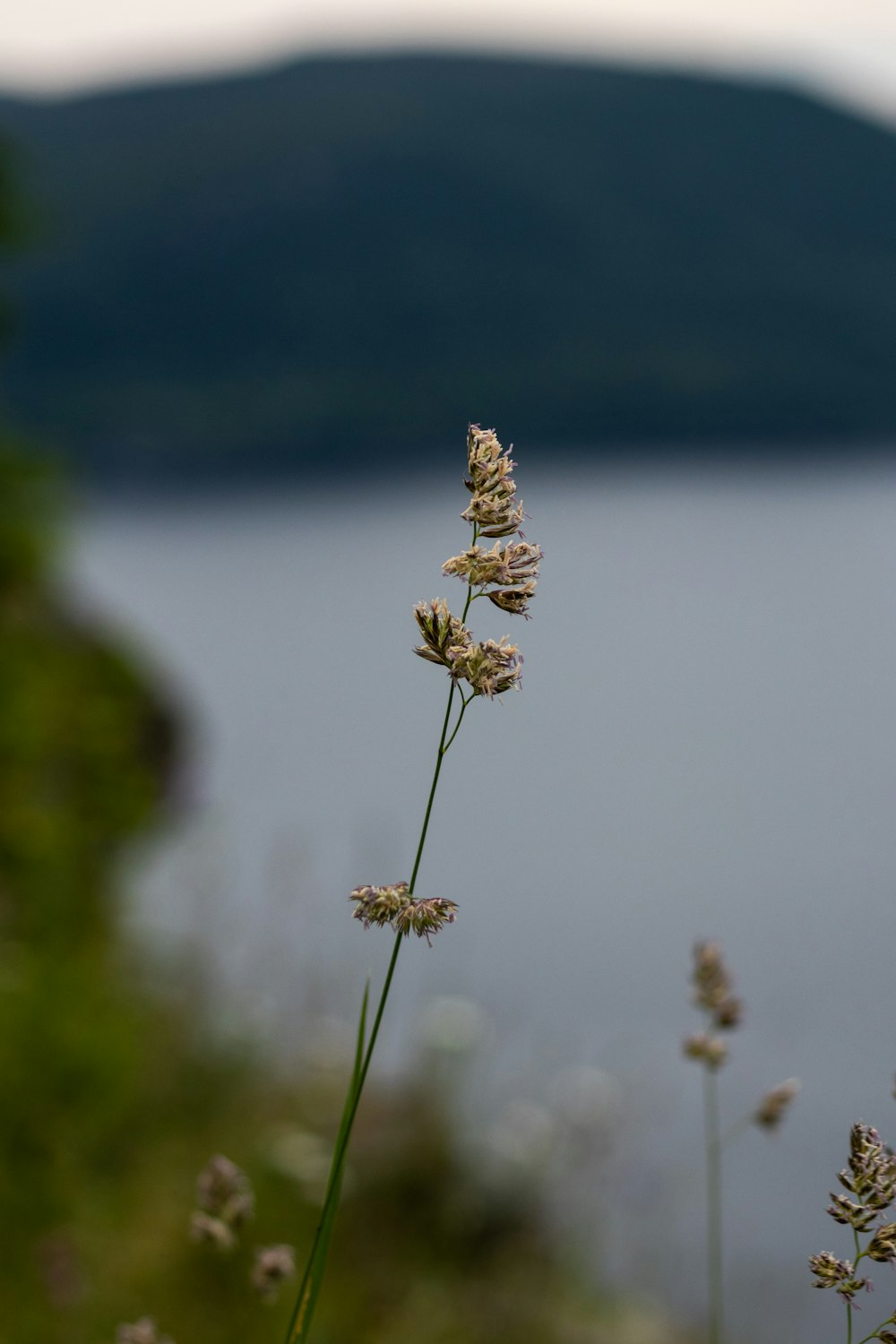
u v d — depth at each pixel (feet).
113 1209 15.15
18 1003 16.53
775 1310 20.40
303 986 23.80
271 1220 16.14
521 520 3.88
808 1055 42.24
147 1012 21.17
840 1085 39.09
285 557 329.52
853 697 149.48
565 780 109.19
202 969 23.48
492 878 75.20
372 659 182.70
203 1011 21.90
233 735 126.21
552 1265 18.86
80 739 26.78
